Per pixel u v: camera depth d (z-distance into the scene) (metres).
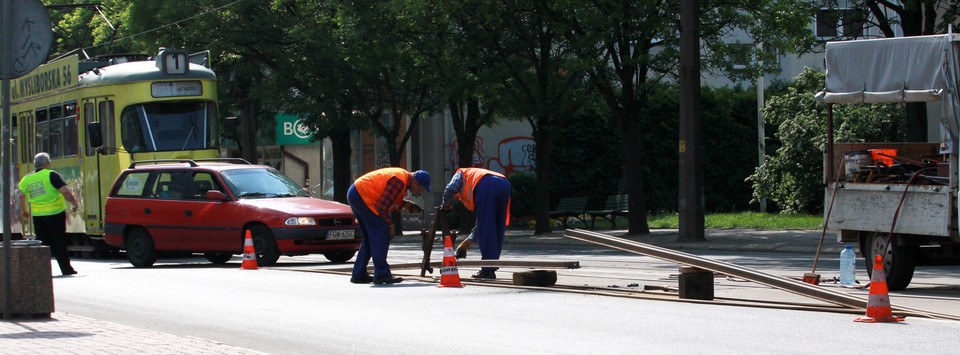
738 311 10.26
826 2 26.44
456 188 13.47
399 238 31.88
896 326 9.08
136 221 19.12
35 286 10.02
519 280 12.95
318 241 17.98
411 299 11.70
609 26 24.77
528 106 27.34
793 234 25.33
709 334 8.75
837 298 10.10
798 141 32.56
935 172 12.52
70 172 24.20
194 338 8.63
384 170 13.61
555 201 37.88
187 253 19.38
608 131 38.19
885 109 32.00
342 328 9.53
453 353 8.06
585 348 8.15
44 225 16.36
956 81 11.91
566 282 13.87
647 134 37.94
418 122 40.75
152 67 23.11
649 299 11.34
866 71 13.18
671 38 25.20
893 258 12.79
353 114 31.98
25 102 26.89
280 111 35.62
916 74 12.41
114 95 22.94
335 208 18.55
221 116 35.78
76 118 23.94
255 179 19.20
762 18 26.08
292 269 16.50
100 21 38.41
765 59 26.31
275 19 30.64
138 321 10.25
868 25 26.94
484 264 13.45
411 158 40.66
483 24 27.33
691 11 23.67
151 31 31.36
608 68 26.52
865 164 13.73
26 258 10.01
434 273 15.30
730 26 26.78
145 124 22.70
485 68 27.42
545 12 26.75
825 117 32.69
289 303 11.55
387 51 27.80
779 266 16.89
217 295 12.53
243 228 18.08
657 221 32.09
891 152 14.28
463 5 26.58
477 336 8.88
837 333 8.70
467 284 13.30
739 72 26.28
